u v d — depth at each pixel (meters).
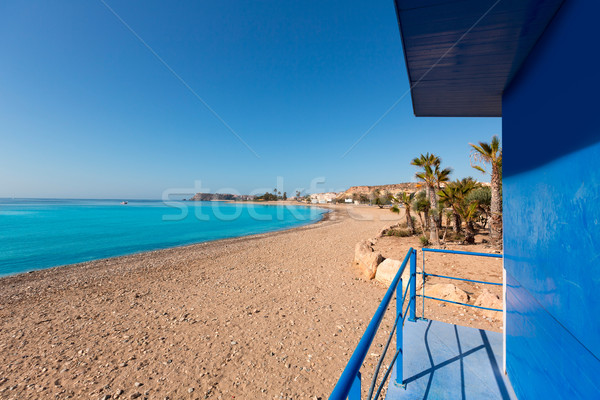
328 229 31.06
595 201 1.18
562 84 1.52
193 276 11.44
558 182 1.58
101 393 4.21
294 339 5.64
